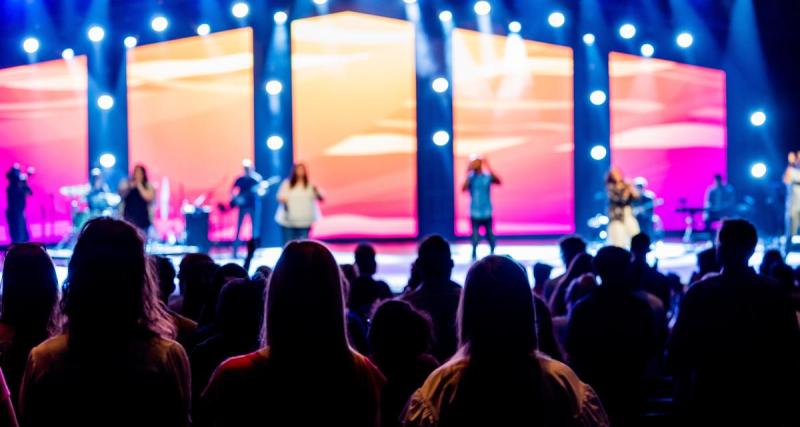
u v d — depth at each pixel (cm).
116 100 1631
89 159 1655
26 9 1662
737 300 350
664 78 1733
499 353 202
